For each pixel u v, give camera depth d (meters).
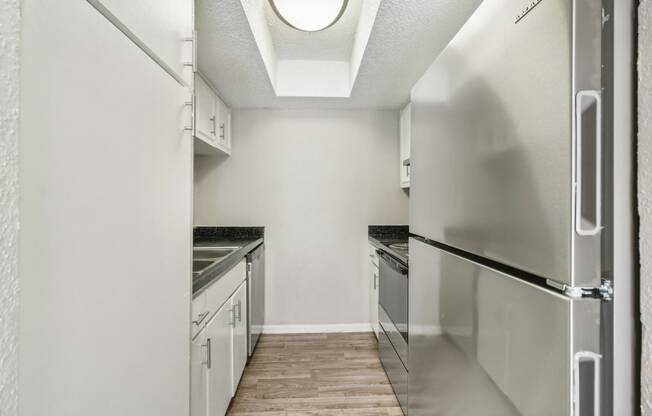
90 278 0.57
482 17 0.80
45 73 0.47
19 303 0.42
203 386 1.40
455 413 0.97
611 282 0.54
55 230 0.49
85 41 0.55
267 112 3.17
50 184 0.48
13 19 0.41
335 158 3.20
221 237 3.12
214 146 2.61
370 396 2.07
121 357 0.66
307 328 3.19
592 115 0.54
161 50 0.82
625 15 0.54
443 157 1.04
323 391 2.12
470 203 0.86
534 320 0.62
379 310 2.56
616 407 0.54
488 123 0.78
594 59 0.54
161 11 0.83
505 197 0.71
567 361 0.54
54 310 0.49
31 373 0.45
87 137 0.56
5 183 0.40
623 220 0.54
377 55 2.04
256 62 2.14
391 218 3.21
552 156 0.57
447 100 1.01
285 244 3.19
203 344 1.40
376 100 2.90
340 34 2.38
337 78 2.84
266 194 3.17
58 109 0.49
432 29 1.76
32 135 0.45
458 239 0.93
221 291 1.69
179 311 0.95
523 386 0.66
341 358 2.60
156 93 0.81
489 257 0.77
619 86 0.54
